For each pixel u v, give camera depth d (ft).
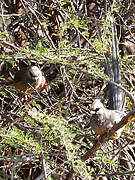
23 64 34.71
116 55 24.93
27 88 27.32
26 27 32.07
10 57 22.95
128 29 32.76
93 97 32.73
